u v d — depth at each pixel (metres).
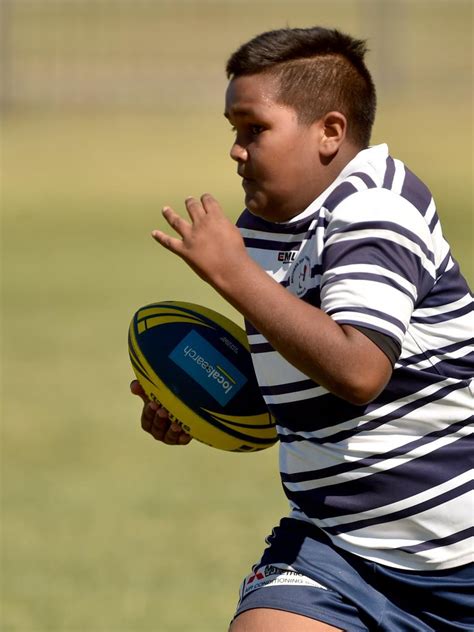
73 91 130.62
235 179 87.69
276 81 11.66
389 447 11.65
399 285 10.84
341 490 11.88
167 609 19.92
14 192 86.88
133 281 56.22
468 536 11.82
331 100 11.76
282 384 11.94
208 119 112.69
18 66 145.38
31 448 31.23
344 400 11.59
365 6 177.62
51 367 40.47
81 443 31.78
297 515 12.34
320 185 11.80
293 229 11.87
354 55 12.07
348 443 11.70
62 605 20.16
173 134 105.25
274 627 11.62
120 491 27.39
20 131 107.69
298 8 182.00
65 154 98.25
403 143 97.44
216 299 50.22
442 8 188.88
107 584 21.19
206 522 24.92
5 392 37.25
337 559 11.91
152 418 13.92
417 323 11.54
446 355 11.66
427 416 11.67
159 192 84.75
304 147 11.72
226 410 13.59
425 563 11.83
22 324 47.56
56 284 56.22
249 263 10.78
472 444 11.80
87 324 47.31
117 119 113.31
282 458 12.46
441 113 111.00
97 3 189.38
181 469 29.52
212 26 173.00
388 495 11.74
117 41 163.25
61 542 23.69
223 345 13.78
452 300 11.68
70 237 70.38
